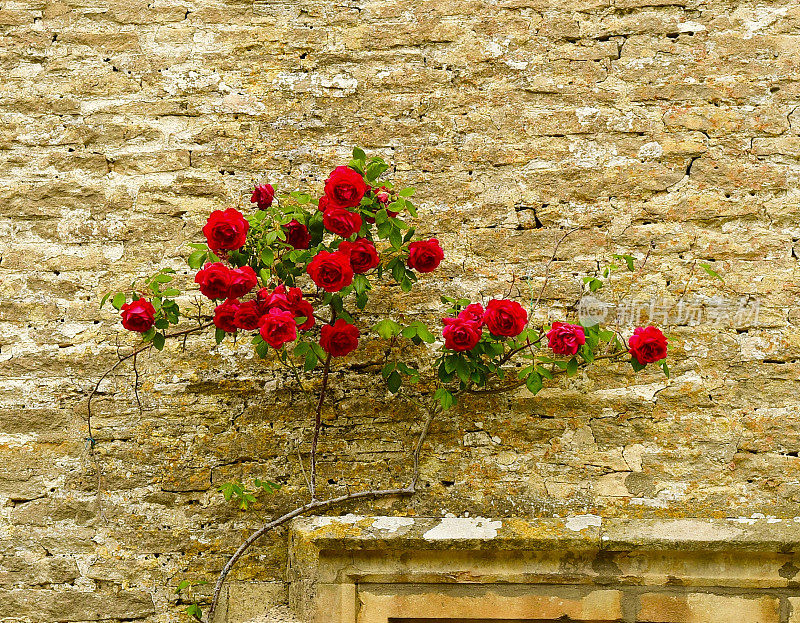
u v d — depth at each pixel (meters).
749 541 2.60
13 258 2.99
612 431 2.85
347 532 2.69
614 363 2.90
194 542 2.83
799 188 2.95
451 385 2.90
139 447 2.89
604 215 2.98
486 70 3.08
